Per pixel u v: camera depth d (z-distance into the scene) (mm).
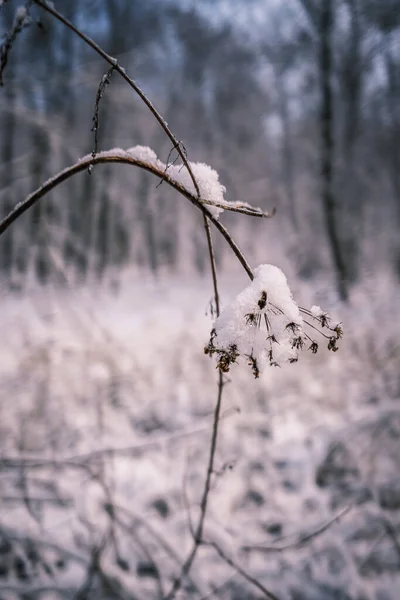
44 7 917
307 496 3576
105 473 3318
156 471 3580
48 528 2844
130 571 2742
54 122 6578
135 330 7168
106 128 9844
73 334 5000
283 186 20109
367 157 15930
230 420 4312
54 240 5195
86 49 8438
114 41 11312
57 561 2838
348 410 4582
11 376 4305
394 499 3506
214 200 1043
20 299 6023
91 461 3086
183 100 17453
